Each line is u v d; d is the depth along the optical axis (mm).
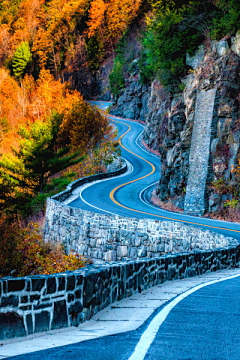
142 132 109062
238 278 15211
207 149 47500
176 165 53250
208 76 49250
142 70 117938
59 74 180875
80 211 34250
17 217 62375
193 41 56031
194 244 25844
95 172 78312
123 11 163750
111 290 10422
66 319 7969
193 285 13281
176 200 51969
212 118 47312
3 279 6953
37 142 70625
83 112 85062
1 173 69625
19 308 7062
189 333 6766
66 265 29703
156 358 5312
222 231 32781
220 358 5285
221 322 7555
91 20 172500
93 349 5914
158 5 65625
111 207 47625
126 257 29703
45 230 41656
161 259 14219
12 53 193125
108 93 154875
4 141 104562
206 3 56812
